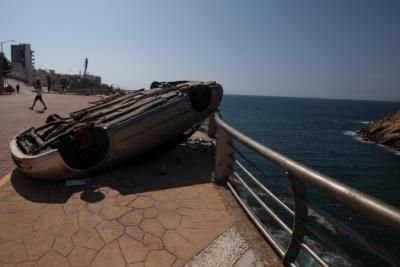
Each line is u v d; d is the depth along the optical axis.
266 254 3.05
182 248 3.16
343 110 178.12
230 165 4.94
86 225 3.51
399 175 26.73
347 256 1.99
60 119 6.37
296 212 2.58
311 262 5.79
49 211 3.79
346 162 31.45
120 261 2.89
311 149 38.78
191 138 8.91
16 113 14.16
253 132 54.97
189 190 4.77
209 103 7.07
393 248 12.04
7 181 4.73
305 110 160.88
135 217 3.78
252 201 13.49
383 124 47.59
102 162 5.19
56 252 2.96
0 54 44.16
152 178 5.27
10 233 3.24
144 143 5.61
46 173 4.58
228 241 3.30
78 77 77.56
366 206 1.48
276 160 2.62
